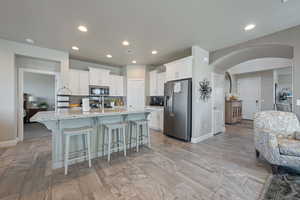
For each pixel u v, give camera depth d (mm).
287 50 3092
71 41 3248
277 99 7133
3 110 3186
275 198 1559
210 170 2180
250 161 2496
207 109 3990
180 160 2535
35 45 3496
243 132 4684
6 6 1992
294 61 2609
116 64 5512
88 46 3564
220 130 4621
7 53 3193
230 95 6574
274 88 6617
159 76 5266
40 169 2184
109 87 5285
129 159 2572
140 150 3039
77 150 2453
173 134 3965
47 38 3088
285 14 2211
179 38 3094
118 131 2977
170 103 4074
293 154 1938
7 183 1820
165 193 1647
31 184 1804
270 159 2098
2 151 2906
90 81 4781
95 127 2670
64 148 2309
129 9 2076
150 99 5797
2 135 3186
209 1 1904
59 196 1588
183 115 3688
